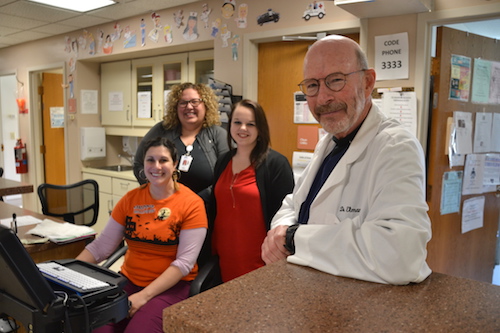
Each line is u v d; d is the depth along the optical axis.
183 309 0.61
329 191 1.09
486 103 2.77
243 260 1.99
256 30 3.02
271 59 3.08
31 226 2.28
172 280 1.82
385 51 2.42
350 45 1.07
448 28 2.45
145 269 1.94
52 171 5.73
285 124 3.05
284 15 2.86
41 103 5.59
